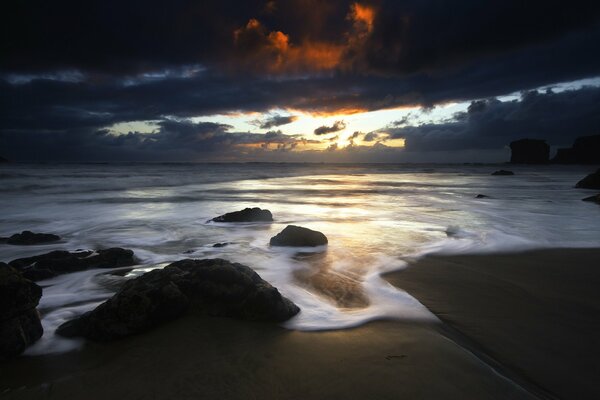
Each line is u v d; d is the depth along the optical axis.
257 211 15.53
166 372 4.06
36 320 4.90
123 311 4.94
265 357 4.34
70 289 7.14
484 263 8.81
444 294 6.63
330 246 10.63
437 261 8.99
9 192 27.92
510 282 7.33
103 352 4.49
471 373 4.05
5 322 4.51
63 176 45.28
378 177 63.00
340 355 4.40
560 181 50.88
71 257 8.52
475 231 13.09
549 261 9.02
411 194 30.14
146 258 9.48
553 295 6.60
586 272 8.06
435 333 5.04
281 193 30.34
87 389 3.78
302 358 4.32
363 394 3.67
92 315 5.02
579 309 5.96
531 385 3.90
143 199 24.62
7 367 4.19
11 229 13.93
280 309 5.38
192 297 5.57
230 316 5.37
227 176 59.19
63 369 4.16
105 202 22.67
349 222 15.22
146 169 78.38
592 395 3.75
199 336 4.84
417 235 12.32
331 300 6.32
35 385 3.86
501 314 5.75
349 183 45.53
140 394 3.69
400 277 7.66
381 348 4.58
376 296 6.53
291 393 3.69
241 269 5.96
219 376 3.97
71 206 20.59
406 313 5.75
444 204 22.47
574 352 4.59
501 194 30.05
